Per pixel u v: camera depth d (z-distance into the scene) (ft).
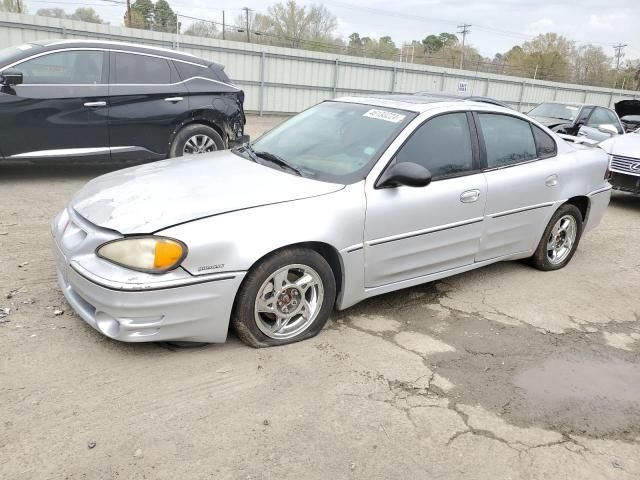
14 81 21.44
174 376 10.28
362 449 8.84
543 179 16.06
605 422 10.19
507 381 11.24
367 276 12.57
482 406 10.30
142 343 11.23
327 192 11.81
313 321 11.96
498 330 13.47
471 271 17.37
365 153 12.91
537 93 114.62
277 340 11.57
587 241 22.44
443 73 99.86
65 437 8.50
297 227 11.06
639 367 12.35
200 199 10.99
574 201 17.90
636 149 27.81
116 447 8.39
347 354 11.64
